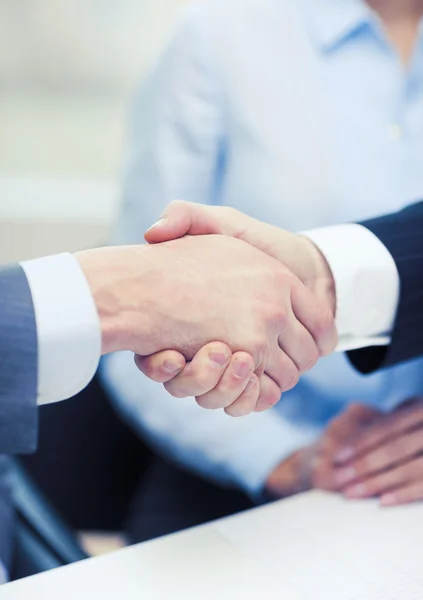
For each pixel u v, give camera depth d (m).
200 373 0.51
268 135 0.88
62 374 0.47
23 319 0.45
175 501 0.90
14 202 1.71
